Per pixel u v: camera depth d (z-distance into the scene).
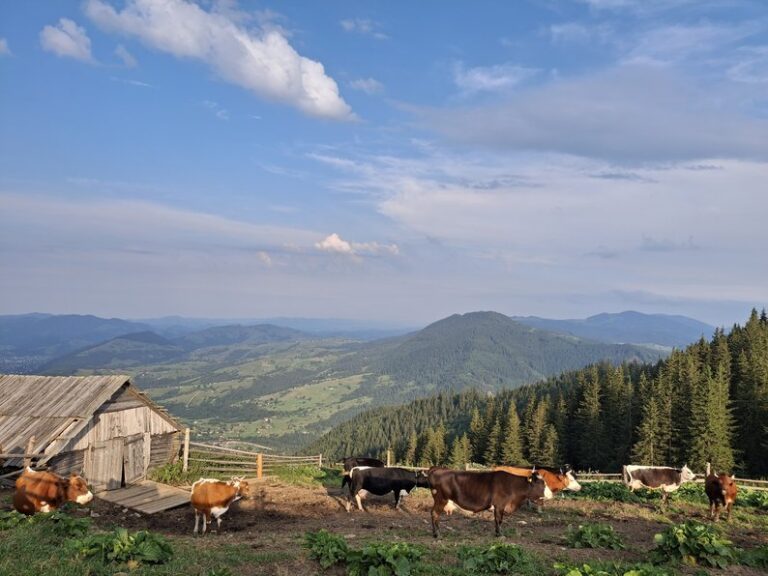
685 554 12.84
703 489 25.31
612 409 88.19
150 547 11.27
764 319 112.69
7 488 19.58
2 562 10.28
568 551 13.98
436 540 15.02
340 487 26.31
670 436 72.75
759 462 68.19
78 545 11.17
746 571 12.60
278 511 20.33
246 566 11.52
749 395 72.31
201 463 27.62
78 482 16.58
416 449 125.94
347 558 11.13
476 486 15.42
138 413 24.84
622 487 25.31
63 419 21.31
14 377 24.97
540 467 22.08
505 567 11.42
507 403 175.38
